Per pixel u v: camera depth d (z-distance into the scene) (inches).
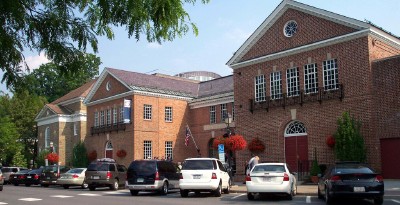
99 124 1851.6
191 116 1822.1
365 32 1026.1
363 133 1010.7
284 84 1192.2
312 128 1109.7
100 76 1845.5
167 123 1739.7
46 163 1790.1
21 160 2295.8
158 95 1724.9
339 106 1063.0
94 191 1025.5
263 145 1219.2
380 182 585.0
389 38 1072.8
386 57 1034.7
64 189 1138.7
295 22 1185.4
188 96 1817.2
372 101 1005.8
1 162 2476.6
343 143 995.3
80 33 226.2
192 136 1796.3
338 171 602.5
